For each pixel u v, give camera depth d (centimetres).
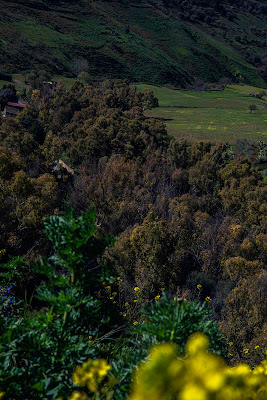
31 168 5628
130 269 2975
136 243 3138
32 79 13475
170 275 3039
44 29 19262
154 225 3269
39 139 7488
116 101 10625
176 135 10294
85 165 6388
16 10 19788
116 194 5103
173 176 6372
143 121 8888
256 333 2012
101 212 4741
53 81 14550
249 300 2359
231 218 5109
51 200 3962
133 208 4656
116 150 7094
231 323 2127
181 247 3606
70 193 5269
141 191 5259
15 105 10231
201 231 4166
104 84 13562
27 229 3275
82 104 9919
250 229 4812
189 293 2681
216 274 3612
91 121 8088
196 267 3588
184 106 14638
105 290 1459
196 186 6153
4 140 5903
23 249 3212
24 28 18450
